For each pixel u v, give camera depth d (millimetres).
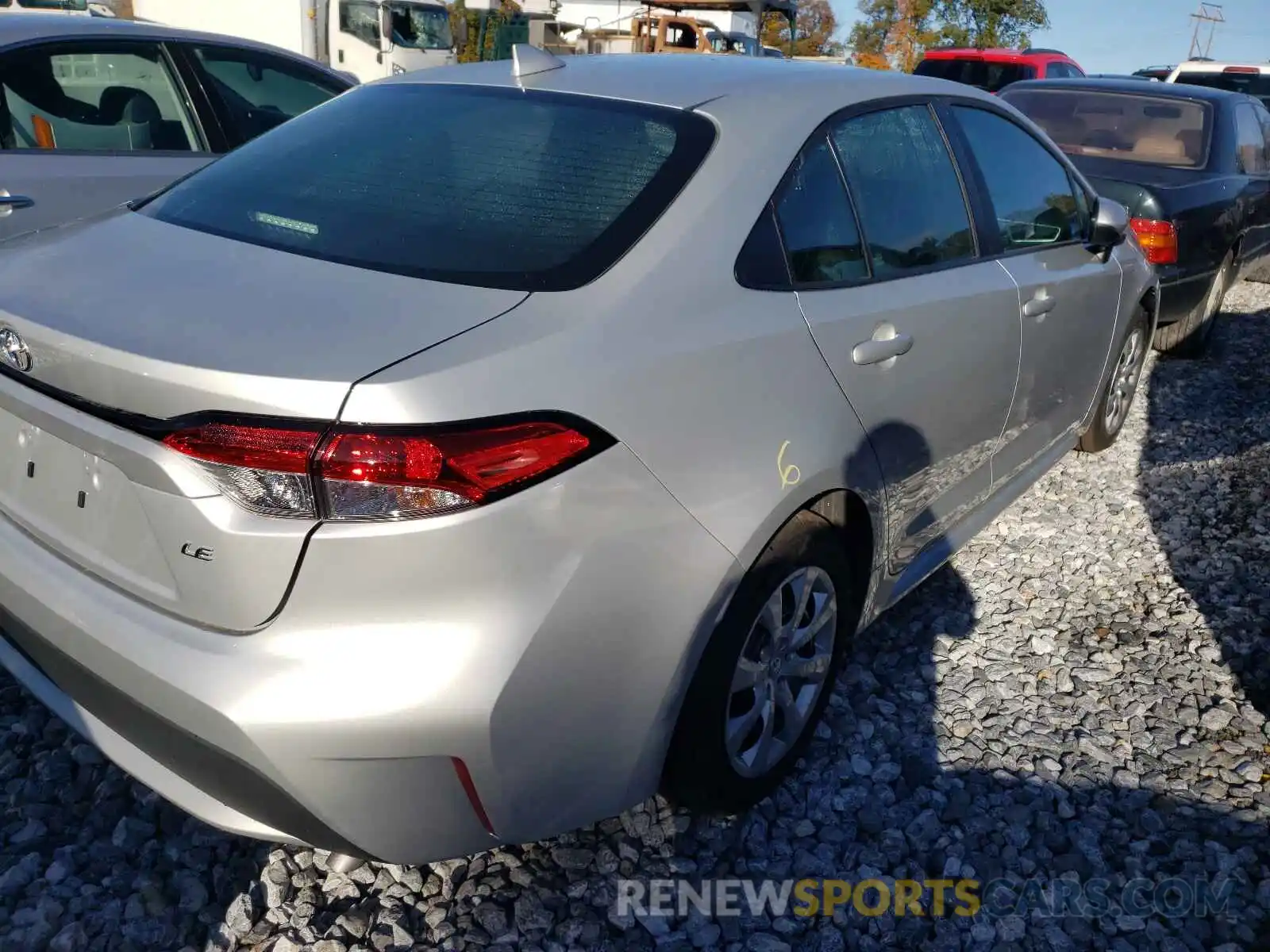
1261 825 2520
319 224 2170
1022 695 2977
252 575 1694
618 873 2291
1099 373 4102
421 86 2713
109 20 4633
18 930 2049
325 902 2180
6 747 2520
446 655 1712
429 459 1651
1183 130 6258
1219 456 4801
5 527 2117
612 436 1845
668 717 2057
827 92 2643
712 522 2004
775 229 2303
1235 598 3529
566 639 1809
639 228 2100
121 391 1753
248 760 1727
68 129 4348
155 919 2102
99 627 1857
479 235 2082
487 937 2115
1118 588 3592
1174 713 2926
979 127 3236
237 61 4949
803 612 2406
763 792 2447
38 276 2074
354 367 1673
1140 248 4457
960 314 2805
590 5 25375
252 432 1646
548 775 1891
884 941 2184
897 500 2664
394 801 1780
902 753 2715
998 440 3281
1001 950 2172
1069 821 2516
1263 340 7082
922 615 3355
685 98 2453
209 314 1820
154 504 1769
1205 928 2240
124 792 2404
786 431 2178
